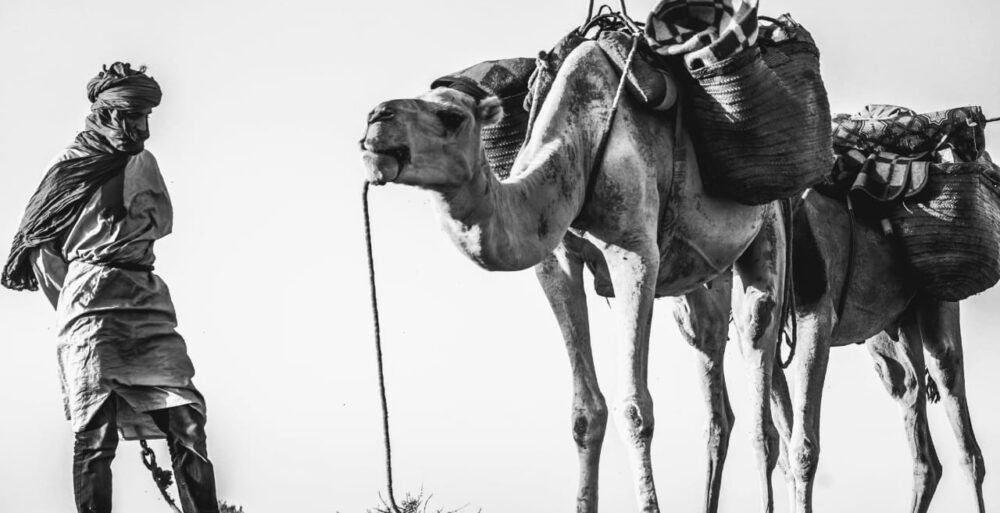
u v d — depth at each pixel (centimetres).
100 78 928
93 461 892
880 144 1308
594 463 970
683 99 977
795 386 1229
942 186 1287
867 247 1301
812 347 1230
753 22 948
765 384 1110
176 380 910
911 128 1312
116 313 902
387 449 808
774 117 972
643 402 916
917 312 1374
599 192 927
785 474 1285
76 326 899
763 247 1103
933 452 1380
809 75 1005
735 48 945
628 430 913
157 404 902
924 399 1383
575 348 982
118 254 909
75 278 905
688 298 1097
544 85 956
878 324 1328
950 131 1312
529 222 867
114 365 898
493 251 838
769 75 970
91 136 923
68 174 914
